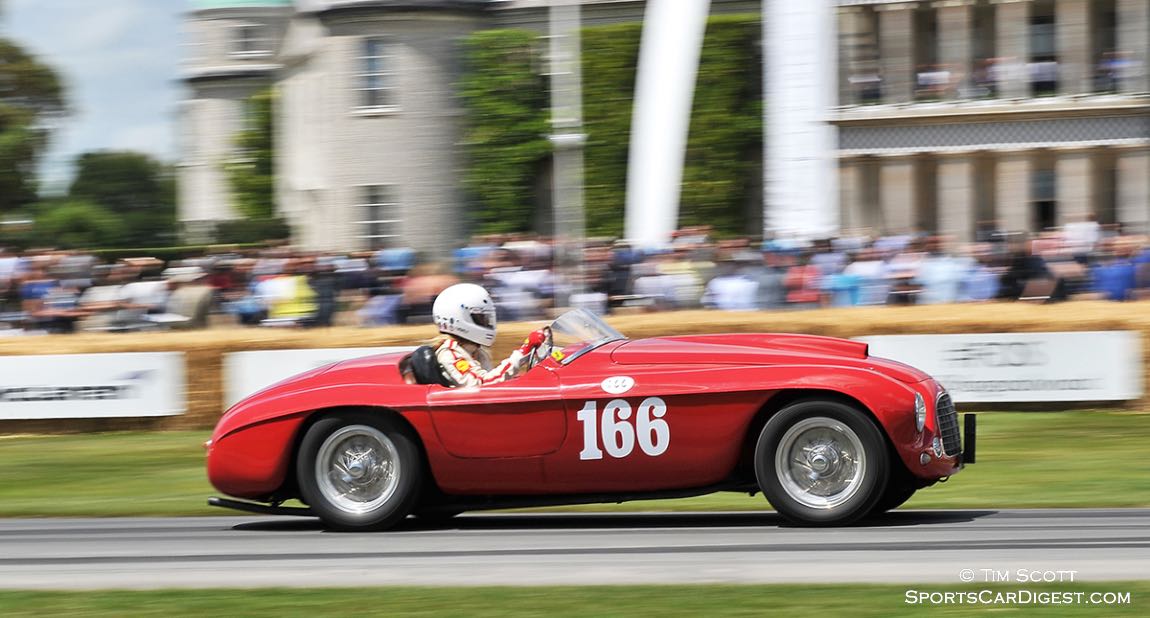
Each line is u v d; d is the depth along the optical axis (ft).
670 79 260.01
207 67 592.60
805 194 277.64
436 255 331.77
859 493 57.93
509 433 60.59
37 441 120.78
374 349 120.98
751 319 120.67
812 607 43.80
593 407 60.08
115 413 124.67
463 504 62.80
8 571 55.83
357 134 332.60
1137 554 52.65
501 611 44.42
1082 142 274.77
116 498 81.61
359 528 62.75
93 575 53.98
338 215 335.67
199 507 76.07
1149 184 273.75
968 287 143.13
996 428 107.65
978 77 278.26
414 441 62.28
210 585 50.70
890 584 47.01
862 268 144.15
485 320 65.00
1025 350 117.08
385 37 329.93
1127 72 272.51
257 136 478.59
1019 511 66.23
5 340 128.57
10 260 169.37
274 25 592.60
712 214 321.52
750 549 55.36
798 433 58.54
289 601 46.96
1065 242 145.89
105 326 157.89
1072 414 114.73
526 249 164.14
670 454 59.57
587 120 328.49
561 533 62.28
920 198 288.51
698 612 43.57
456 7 332.60
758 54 320.09
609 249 160.66
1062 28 276.00
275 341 123.03
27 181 501.15
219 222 413.39
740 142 320.50
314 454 62.80
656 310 149.38
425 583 49.93
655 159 261.03
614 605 44.86
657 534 60.70
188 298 152.97
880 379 58.34
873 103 279.69
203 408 124.36
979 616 42.22
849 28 279.49
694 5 260.01
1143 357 115.44
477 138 328.90
